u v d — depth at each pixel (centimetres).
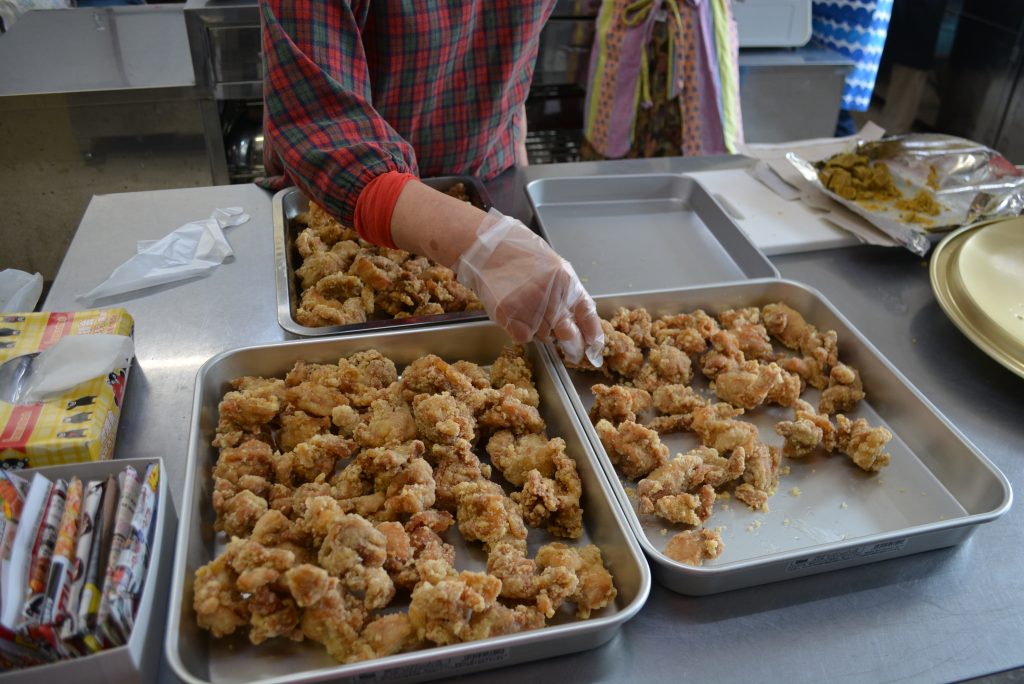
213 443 96
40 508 75
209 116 218
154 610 75
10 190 220
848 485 103
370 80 139
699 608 83
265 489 92
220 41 206
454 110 150
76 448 89
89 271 130
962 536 90
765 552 92
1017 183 157
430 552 85
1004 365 114
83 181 223
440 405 99
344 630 76
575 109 284
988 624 83
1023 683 81
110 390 98
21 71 211
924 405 107
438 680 74
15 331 106
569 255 149
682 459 99
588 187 167
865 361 117
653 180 168
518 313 101
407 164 112
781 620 82
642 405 113
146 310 122
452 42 139
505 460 98
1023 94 270
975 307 123
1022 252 139
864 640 81
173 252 133
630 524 85
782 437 110
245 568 76
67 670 65
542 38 252
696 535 90
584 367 118
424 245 103
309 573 75
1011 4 269
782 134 281
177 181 230
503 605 83
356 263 129
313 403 101
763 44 264
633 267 147
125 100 208
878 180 163
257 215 148
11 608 67
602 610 83
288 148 108
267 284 130
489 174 166
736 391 113
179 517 81
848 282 142
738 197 167
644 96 241
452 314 119
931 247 152
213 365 102
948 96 311
